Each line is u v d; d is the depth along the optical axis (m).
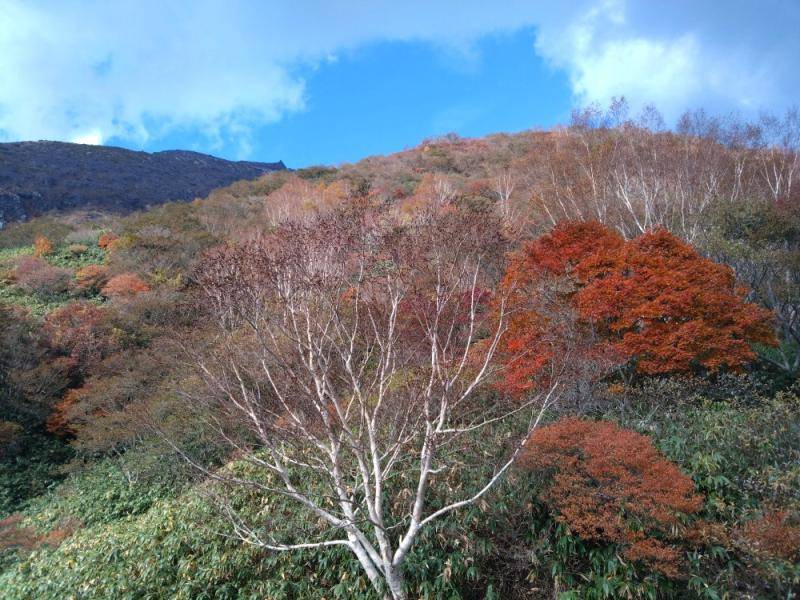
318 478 10.61
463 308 12.05
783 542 6.79
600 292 12.45
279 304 9.47
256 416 8.96
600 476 8.07
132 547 10.91
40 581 11.44
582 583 8.00
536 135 45.94
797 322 15.80
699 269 12.98
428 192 33.16
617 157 24.27
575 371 9.39
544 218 25.28
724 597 7.01
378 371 9.96
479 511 8.91
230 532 10.07
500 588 8.32
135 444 17.98
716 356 11.83
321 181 53.88
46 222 48.94
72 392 21.17
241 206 47.06
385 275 9.66
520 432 10.16
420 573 8.35
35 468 19.70
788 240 17.81
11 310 24.97
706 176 23.12
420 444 9.85
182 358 15.23
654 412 10.80
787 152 24.73
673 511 7.70
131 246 34.31
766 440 9.02
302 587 8.84
